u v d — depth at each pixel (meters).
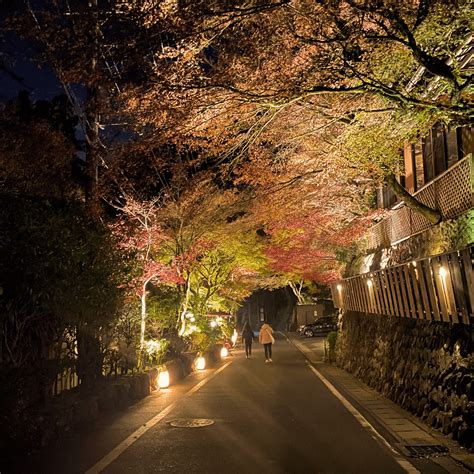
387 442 8.98
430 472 7.22
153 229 17.69
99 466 7.61
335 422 10.73
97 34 6.61
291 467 7.51
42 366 9.95
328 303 57.16
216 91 7.94
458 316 9.09
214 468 7.49
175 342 21.69
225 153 10.45
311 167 15.34
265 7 7.07
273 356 29.52
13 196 10.19
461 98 8.17
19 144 13.73
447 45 7.97
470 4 7.18
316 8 7.73
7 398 8.22
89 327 11.84
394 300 13.66
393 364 13.80
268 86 8.15
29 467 7.56
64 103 16.91
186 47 8.10
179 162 12.54
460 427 8.59
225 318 37.19
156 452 8.41
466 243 10.57
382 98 9.02
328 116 10.98
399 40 7.27
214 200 22.03
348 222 19.89
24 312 9.66
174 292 22.97
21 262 9.48
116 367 13.95
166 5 6.67
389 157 11.20
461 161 11.00
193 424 10.64
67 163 15.31
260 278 37.53
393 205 18.05
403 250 15.85
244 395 14.69
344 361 21.52
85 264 11.20
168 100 7.69
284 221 20.33
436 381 10.22
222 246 26.78
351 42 7.48
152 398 14.21
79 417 10.12
